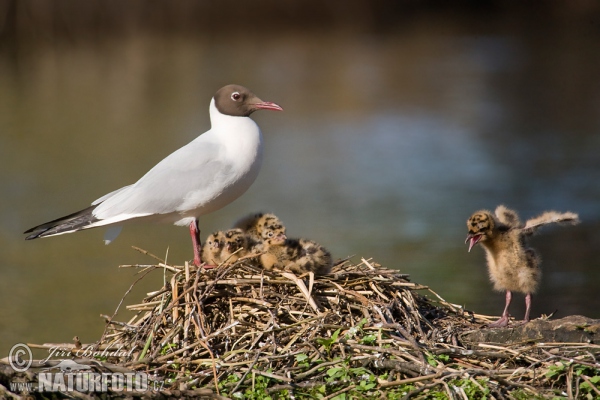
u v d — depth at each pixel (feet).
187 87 119.44
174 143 87.56
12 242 59.41
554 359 25.00
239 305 27.37
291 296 27.71
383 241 55.16
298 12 170.71
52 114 105.09
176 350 26.02
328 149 87.71
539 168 76.23
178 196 31.73
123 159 81.46
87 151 85.56
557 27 165.68
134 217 31.99
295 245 29.17
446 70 131.54
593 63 130.72
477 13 182.80
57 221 33.09
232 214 63.87
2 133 95.35
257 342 26.25
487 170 76.59
